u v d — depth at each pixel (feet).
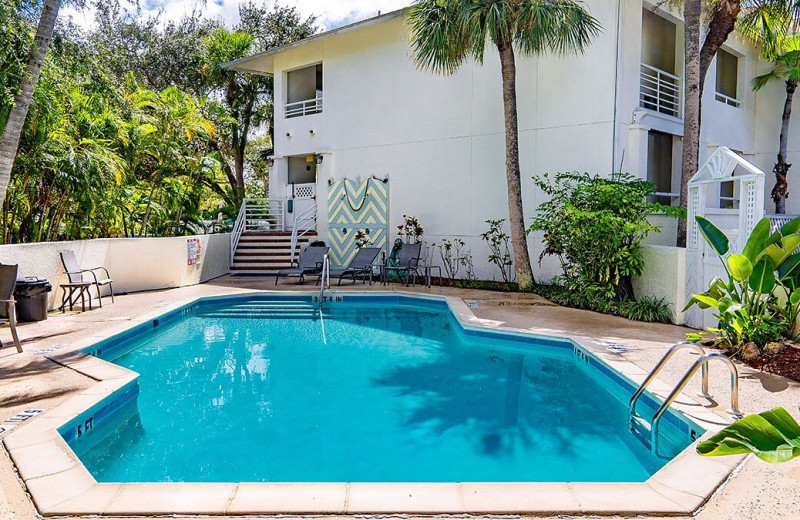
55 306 30.86
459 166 44.75
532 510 9.96
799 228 20.39
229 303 37.63
